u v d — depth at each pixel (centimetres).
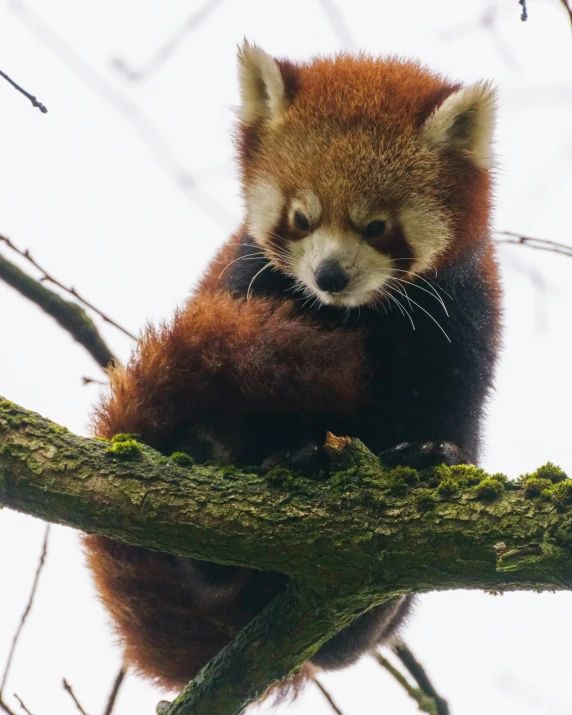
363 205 774
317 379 670
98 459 589
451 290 834
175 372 689
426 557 536
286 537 558
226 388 691
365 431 816
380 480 571
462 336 840
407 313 832
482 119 812
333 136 798
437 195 804
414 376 834
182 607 749
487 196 840
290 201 808
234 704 620
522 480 552
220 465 623
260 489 578
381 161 782
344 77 854
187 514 568
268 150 842
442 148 810
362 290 792
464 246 831
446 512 538
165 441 708
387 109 813
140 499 571
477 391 851
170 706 634
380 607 786
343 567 555
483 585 535
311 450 647
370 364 802
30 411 610
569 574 500
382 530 546
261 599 732
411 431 829
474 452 865
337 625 599
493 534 521
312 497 569
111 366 861
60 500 575
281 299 836
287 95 844
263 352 672
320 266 774
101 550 761
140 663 823
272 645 603
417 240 800
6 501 585
